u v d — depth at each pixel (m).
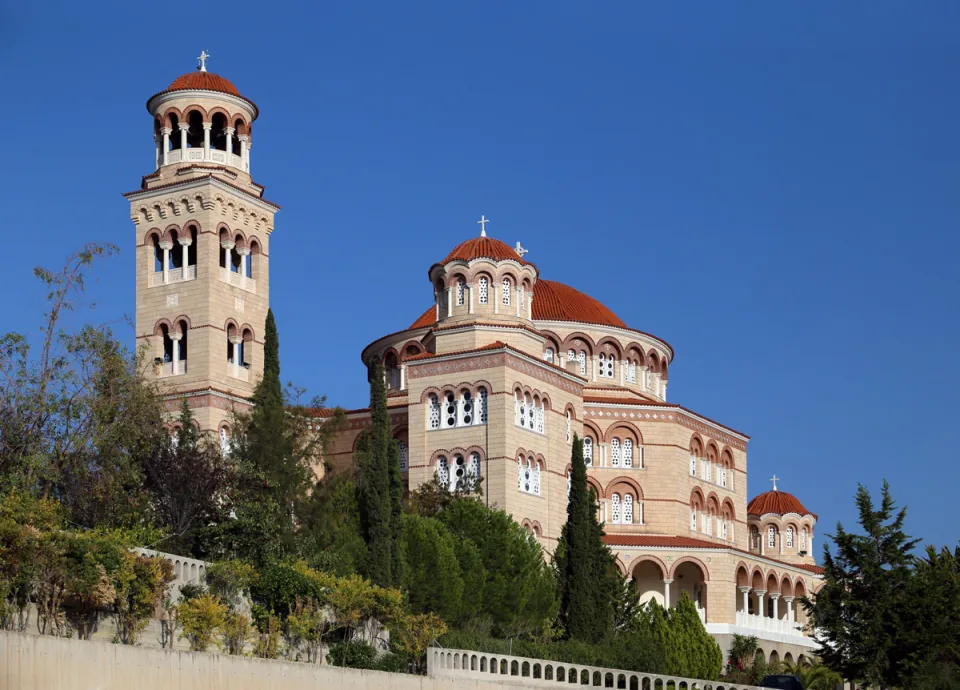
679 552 121.44
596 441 126.69
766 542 155.38
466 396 110.62
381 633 85.44
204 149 115.75
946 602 91.88
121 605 70.62
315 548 90.81
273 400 99.56
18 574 65.69
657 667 97.88
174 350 113.25
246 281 116.50
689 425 131.88
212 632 73.19
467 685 80.00
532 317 130.12
